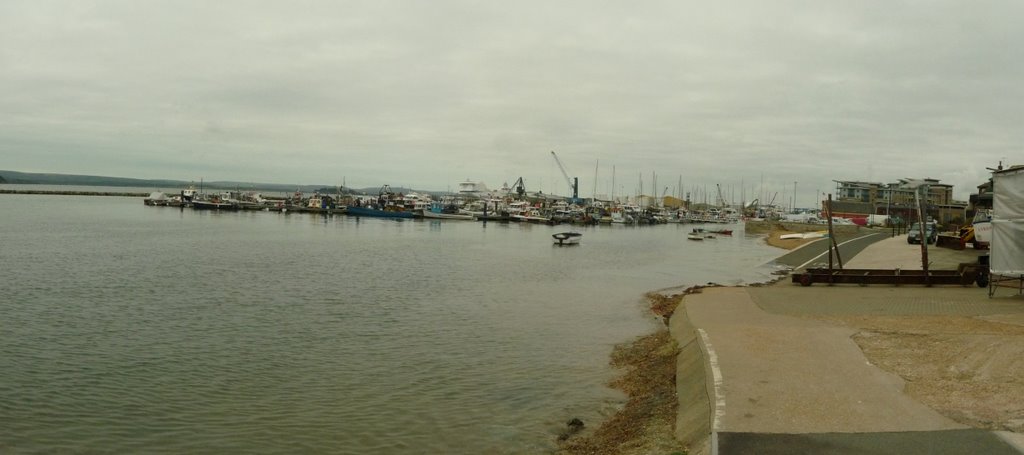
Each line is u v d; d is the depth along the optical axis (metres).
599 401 13.74
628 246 73.88
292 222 105.38
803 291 23.58
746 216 195.75
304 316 23.66
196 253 48.69
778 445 7.45
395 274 38.56
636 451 9.64
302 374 15.89
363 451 11.11
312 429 12.14
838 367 10.95
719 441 7.62
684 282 37.31
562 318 24.23
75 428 12.09
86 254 45.72
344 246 60.28
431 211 129.12
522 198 188.75
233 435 11.81
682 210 176.75
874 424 8.07
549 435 11.78
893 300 20.20
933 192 107.75
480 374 16.02
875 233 84.69
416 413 13.05
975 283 24.41
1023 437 7.49
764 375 10.59
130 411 13.03
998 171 19.53
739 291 24.36
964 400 8.93
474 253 57.31
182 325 21.55
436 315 24.48
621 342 19.91
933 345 12.32
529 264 48.38
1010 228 19.22
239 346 18.72
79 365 16.36
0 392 14.03
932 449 7.19
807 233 91.94
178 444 11.39
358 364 16.92
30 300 26.02
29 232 66.31
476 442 11.49
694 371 12.20
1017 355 11.20
